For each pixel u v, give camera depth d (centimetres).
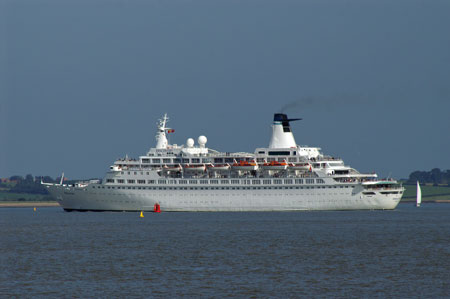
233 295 16412
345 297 16162
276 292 16712
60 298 16188
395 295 16338
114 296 16362
